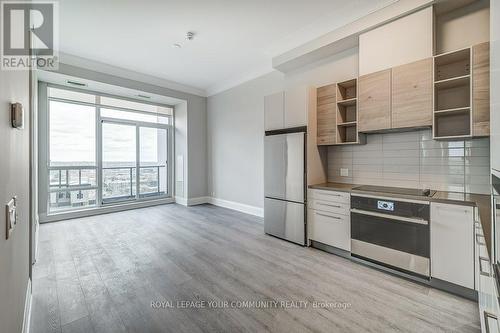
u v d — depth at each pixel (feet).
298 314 5.90
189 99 19.29
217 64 14.73
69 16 9.56
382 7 8.72
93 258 9.17
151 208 18.25
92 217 15.42
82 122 15.99
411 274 7.43
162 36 11.27
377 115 8.65
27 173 5.24
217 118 19.22
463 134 7.62
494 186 4.77
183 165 19.72
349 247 8.95
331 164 11.28
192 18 9.84
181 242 10.96
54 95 14.83
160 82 17.37
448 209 6.59
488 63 6.40
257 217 15.60
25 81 4.62
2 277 2.77
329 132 10.23
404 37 8.43
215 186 19.65
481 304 4.96
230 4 8.98
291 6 9.12
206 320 5.69
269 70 14.90
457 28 7.97
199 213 16.67
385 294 6.74
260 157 15.81
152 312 5.98
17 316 3.82
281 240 11.27
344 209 9.07
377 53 9.06
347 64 10.87
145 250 10.01
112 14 9.48
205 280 7.56
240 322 5.62
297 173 10.69
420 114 7.64
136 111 18.66
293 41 11.56
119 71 15.25
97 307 6.16
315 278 7.67
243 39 11.56
